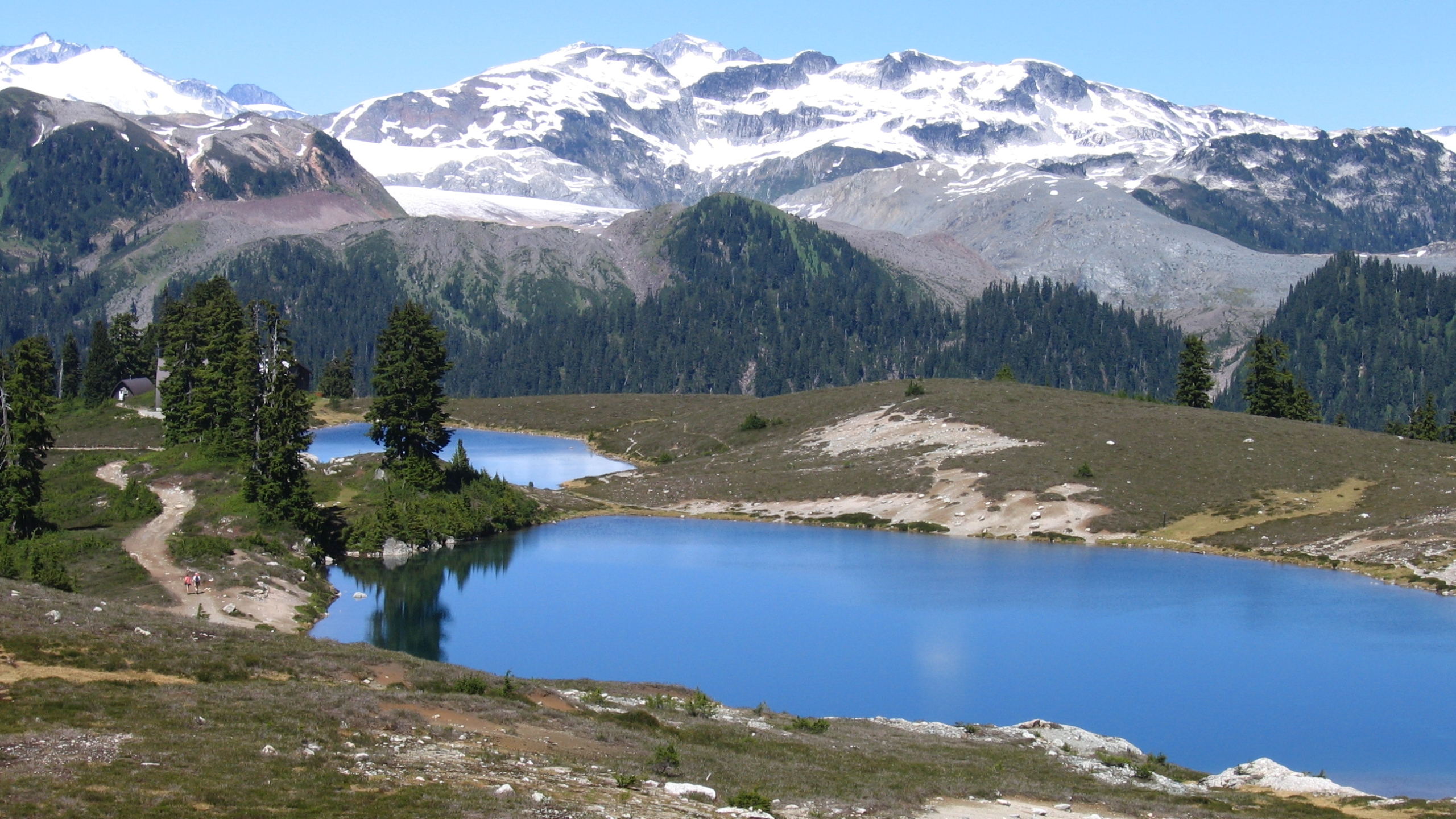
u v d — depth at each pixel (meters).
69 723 33.19
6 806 26.17
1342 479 134.12
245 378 118.25
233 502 109.38
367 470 136.88
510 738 39.25
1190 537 123.50
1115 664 80.12
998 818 36.50
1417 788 57.06
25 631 43.47
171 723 34.41
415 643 83.44
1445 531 113.00
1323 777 48.66
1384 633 87.62
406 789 30.72
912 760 46.16
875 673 77.88
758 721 52.44
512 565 114.31
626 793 33.50
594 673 76.62
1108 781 45.72
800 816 34.47
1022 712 69.69
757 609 96.31
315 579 97.56
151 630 48.44
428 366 137.00
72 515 105.56
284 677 44.28
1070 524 128.62
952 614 94.69
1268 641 85.75
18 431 94.19
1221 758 61.53
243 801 28.52
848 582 106.56
